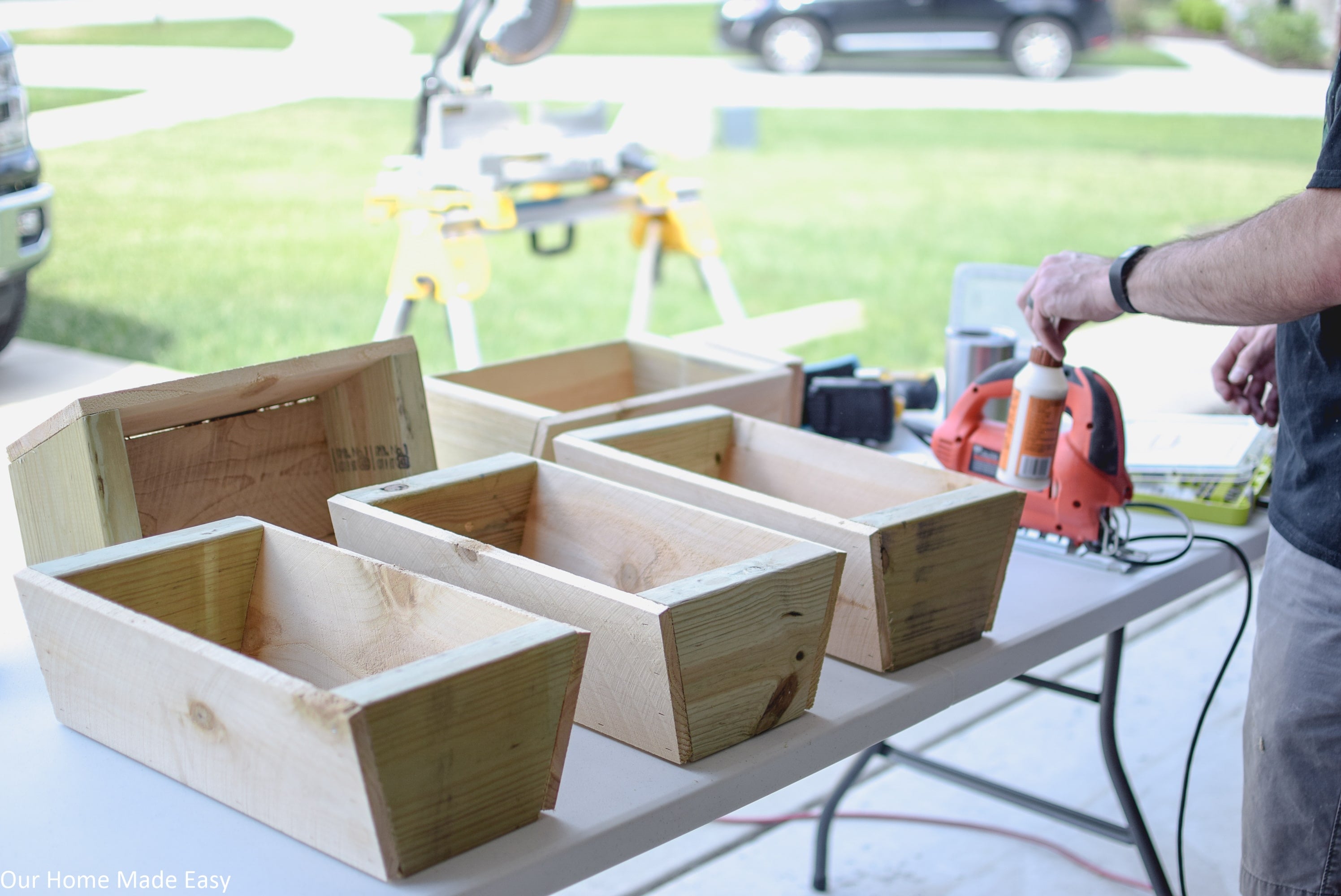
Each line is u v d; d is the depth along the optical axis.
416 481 0.90
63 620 0.73
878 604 0.83
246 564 0.83
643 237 2.66
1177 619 2.59
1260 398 1.23
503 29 2.16
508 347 4.46
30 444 0.92
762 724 0.76
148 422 0.98
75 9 14.05
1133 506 1.23
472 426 1.19
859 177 7.89
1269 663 0.99
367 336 4.41
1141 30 14.81
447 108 2.17
